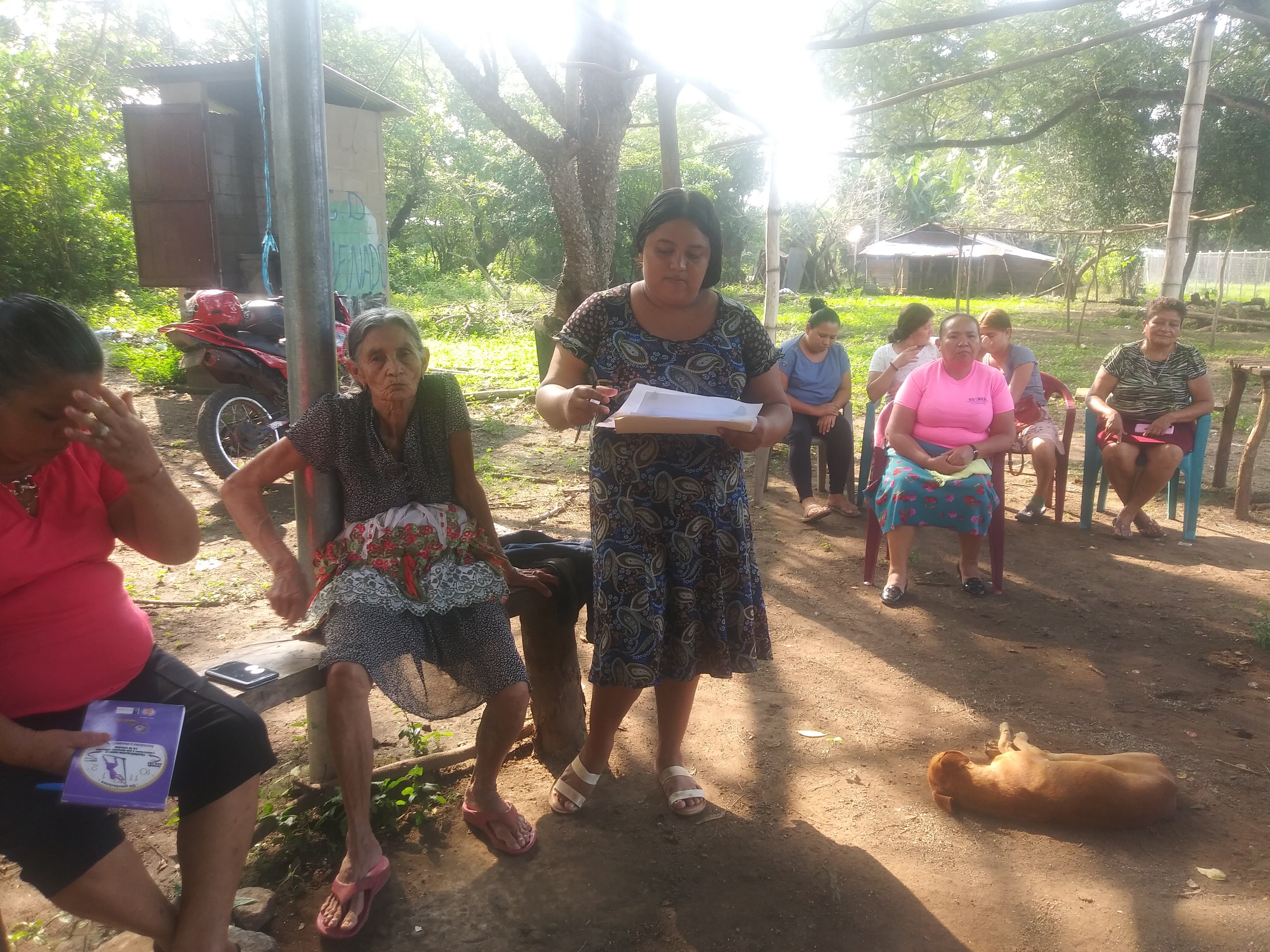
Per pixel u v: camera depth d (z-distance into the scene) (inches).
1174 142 770.8
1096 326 922.7
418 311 701.3
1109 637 172.4
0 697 73.9
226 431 269.4
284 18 100.5
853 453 263.7
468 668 102.8
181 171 402.3
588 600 122.4
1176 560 216.4
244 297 446.3
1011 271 1636.3
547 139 316.5
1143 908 98.1
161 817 115.0
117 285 746.8
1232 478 295.0
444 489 104.3
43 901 100.3
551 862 105.7
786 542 226.8
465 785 120.0
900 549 187.5
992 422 194.2
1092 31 419.8
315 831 108.0
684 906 98.8
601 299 104.8
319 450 100.9
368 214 494.3
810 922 96.5
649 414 90.1
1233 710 144.3
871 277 1809.8
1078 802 111.3
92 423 70.0
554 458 305.4
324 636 99.0
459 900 99.4
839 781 124.0
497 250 1111.6
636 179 1031.0
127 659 78.7
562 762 127.7
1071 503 265.7
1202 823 114.3
